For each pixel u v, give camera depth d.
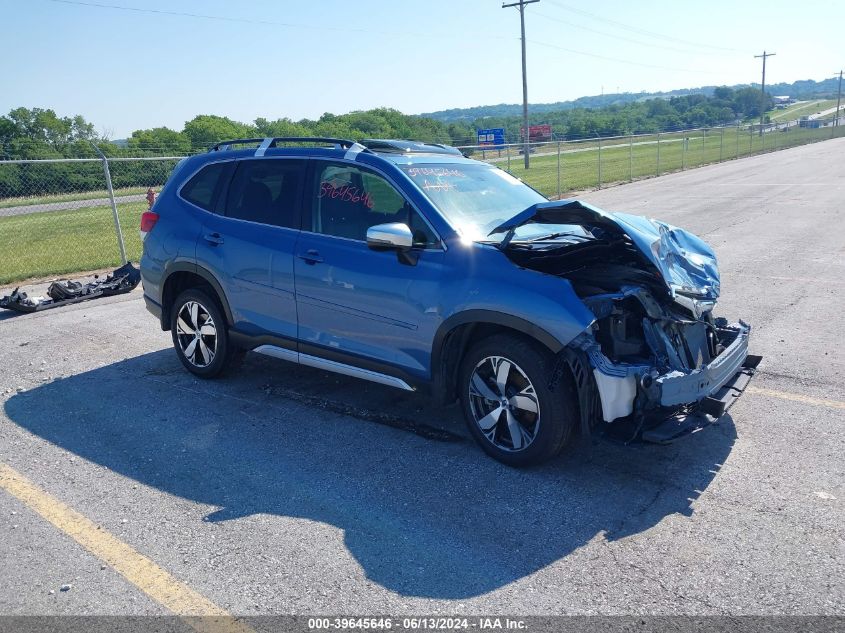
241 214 5.44
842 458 4.27
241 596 3.12
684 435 3.85
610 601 3.03
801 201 17.98
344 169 4.95
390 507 3.86
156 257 5.95
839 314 7.43
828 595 3.03
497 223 4.71
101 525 3.73
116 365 6.39
